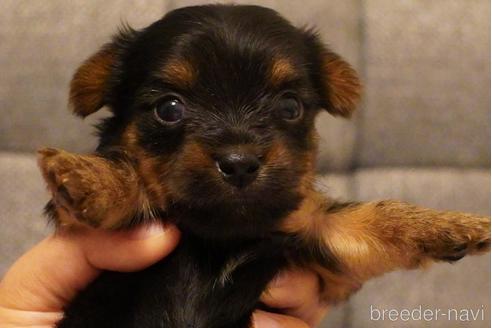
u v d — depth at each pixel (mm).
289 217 256
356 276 282
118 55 282
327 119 413
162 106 248
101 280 254
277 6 423
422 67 430
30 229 411
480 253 271
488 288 428
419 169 432
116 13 417
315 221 277
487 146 434
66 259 259
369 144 429
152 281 248
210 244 250
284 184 236
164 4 423
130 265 245
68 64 413
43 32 412
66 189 218
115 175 237
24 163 414
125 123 263
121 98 272
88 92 284
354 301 425
